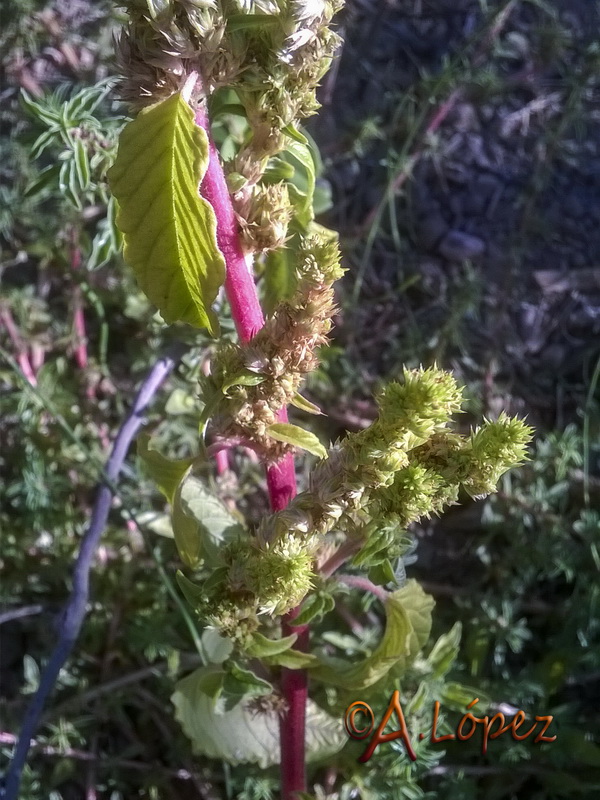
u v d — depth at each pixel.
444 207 0.43
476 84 0.42
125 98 0.16
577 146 0.43
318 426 0.40
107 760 0.35
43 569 0.38
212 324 0.18
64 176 0.26
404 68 0.43
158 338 0.38
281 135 0.18
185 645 0.36
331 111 0.43
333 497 0.18
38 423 0.37
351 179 0.43
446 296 0.42
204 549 0.26
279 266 0.27
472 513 0.40
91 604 0.37
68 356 0.40
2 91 0.41
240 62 0.16
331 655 0.36
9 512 0.39
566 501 0.39
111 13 0.38
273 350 0.18
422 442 0.16
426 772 0.33
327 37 0.17
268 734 0.28
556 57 0.41
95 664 0.37
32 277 0.41
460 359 0.41
